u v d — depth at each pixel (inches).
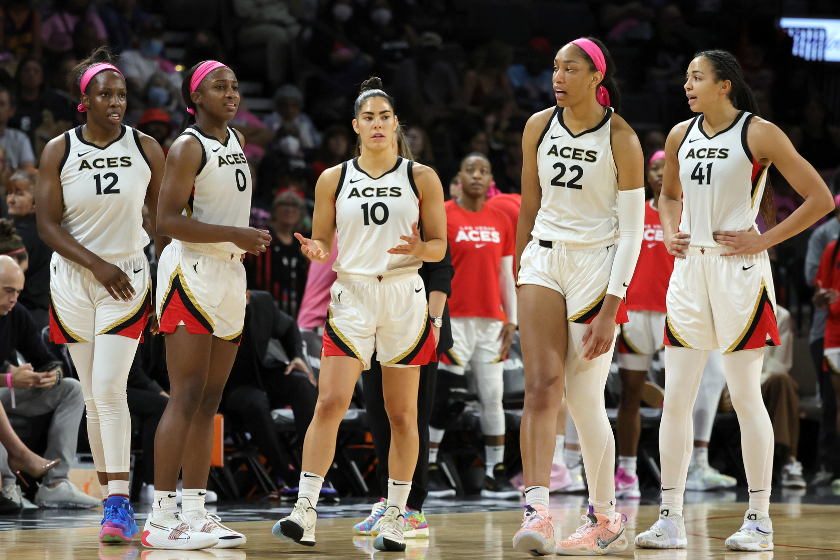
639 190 319.6
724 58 355.6
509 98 1093.1
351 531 398.3
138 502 510.9
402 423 349.4
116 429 359.3
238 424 550.3
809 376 824.3
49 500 493.4
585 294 318.3
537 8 1304.1
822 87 1277.1
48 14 952.3
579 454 593.0
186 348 338.3
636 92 1239.5
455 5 1283.2
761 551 343.3
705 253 355.6
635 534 392.8
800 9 1309.1
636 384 575.5
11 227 498.3
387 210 347.6
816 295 652.7
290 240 701.3
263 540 362.9
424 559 316.2
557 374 317.4
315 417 336.2
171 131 856.9
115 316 360.5
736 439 692.1
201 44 1019.3
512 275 580.7
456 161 987.3
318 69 1091.9
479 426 601.3
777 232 348.8
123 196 364.2
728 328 350.9
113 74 364.5
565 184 323.0
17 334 493.7
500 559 317.1
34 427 506.0
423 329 350.3
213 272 343.6
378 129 347.6
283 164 894.4
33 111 826.8
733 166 351.9
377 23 1168.2
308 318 614.5
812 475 740.7
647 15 1290.6
